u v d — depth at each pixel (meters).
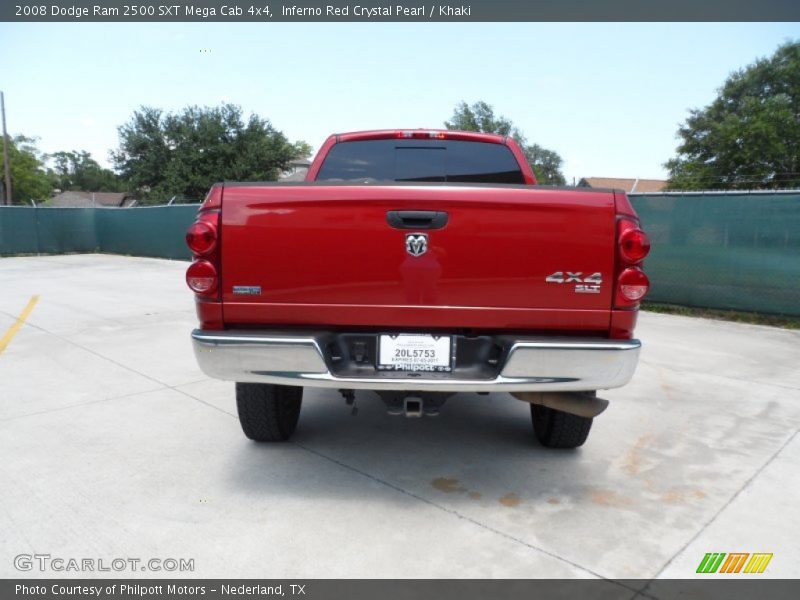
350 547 2.48
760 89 36.34
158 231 19.30
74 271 14.96
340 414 4.15
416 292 2.64
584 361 2.58
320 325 2.71
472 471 3.23
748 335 7.14
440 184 2.61
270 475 3.16
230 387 4.74
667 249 8.79
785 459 3.42
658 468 3.29
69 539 2.53
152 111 43.38
